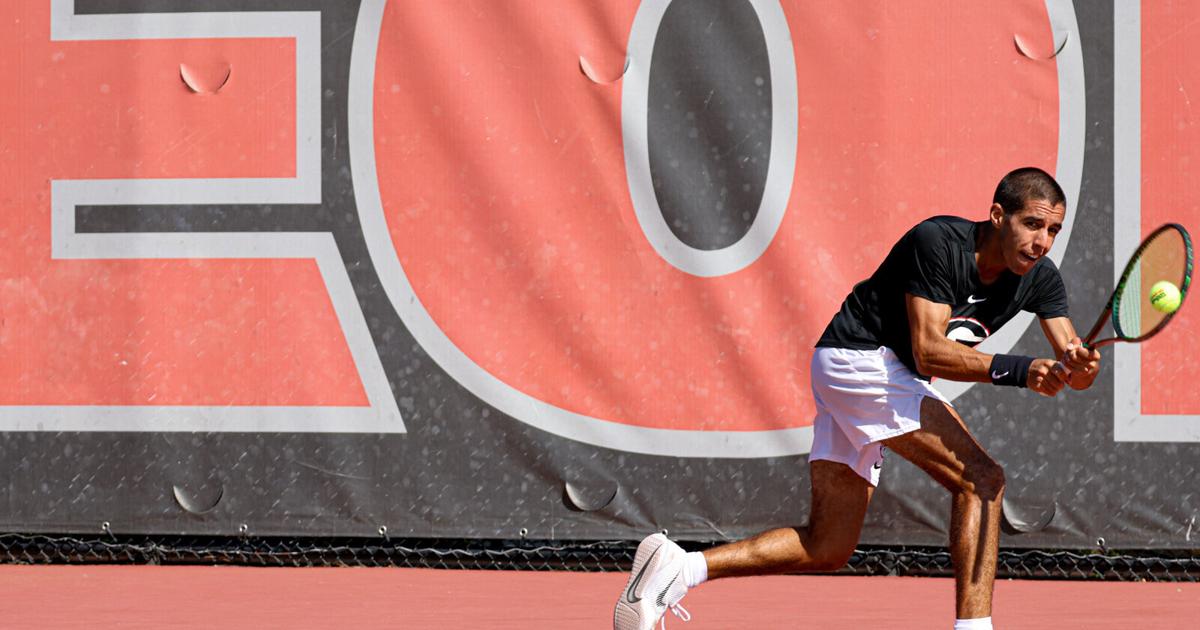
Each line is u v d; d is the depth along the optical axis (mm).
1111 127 16531
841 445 11766
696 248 16953
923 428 11172
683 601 15539
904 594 16031
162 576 17219
